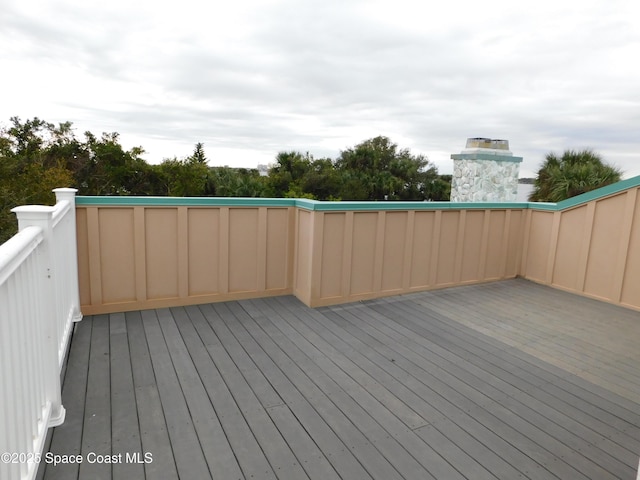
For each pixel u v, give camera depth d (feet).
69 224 9.56
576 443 6.55
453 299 14.67
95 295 11.63
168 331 10.69
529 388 8.38
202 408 7.18
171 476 5.46
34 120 67.82
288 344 10.18
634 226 13.97
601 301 14.87
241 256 13.46
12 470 4.02
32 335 5.10
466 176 30.81
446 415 7.25
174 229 12.35
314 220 12.79
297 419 6.96
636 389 8.48
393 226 14.51
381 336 10.95
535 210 17.34
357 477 5.58
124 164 69.92
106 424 6.58
